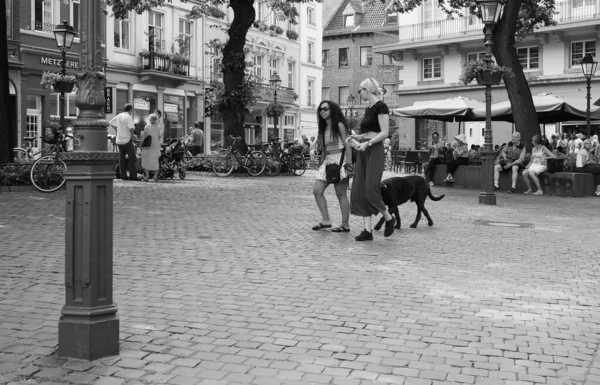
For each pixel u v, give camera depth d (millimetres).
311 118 53500
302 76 52094
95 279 4148
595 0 35281
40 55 29000
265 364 4102
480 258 7996
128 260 7336
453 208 14070
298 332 4797
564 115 24188
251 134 45875
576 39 36375
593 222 12031
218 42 30125
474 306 5691
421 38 41812
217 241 8750
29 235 8867
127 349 4332
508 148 20422
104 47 32219
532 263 7758
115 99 33438
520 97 20781
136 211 11812
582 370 4137
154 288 6059
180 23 38219
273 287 6195
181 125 38531
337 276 6742
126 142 18953
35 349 4297
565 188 18266
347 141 8961
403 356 4320
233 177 22531
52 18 29781
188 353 4281
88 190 4121
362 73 61156
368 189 8969
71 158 4102
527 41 38094
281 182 20281
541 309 5648
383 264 7438
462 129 41781
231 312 5305
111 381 3771
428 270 7172
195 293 5906
